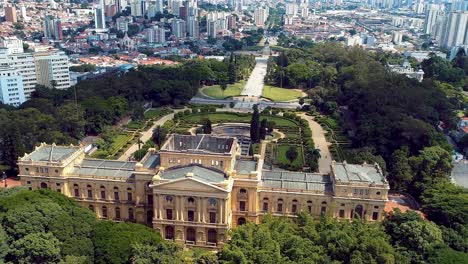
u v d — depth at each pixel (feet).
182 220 572.51
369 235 478.59
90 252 483.92
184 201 565.12
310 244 466.70
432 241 506.07
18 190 594.65
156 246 482.28
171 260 459.32
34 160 626.64
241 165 618.03
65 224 497.87
